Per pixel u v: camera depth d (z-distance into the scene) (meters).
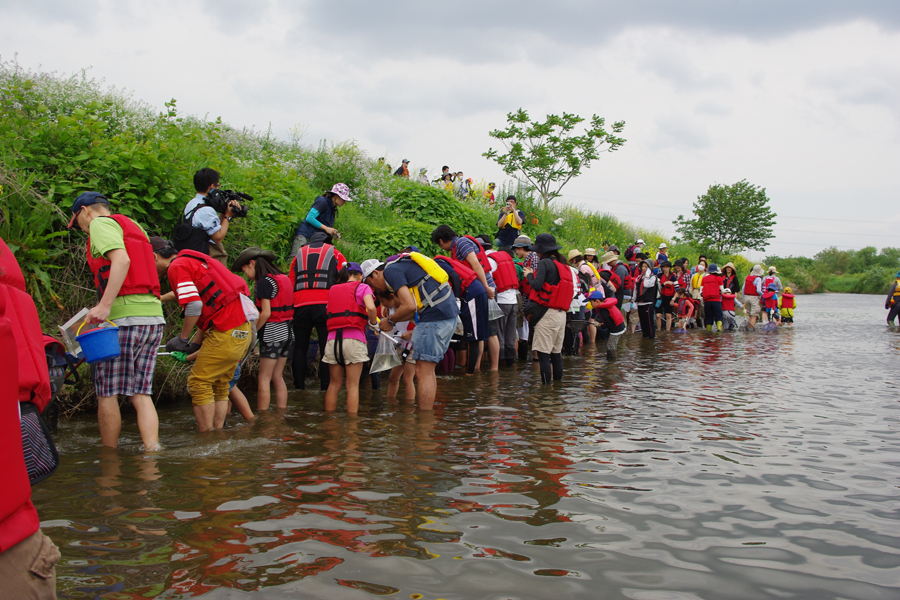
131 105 9.43
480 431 4.45
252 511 2.77
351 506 2.86
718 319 15.32
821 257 113.25
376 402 5.77
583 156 22.75
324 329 6.36
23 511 1.50
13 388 1.48
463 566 2.23
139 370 3.94
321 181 12.07
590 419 4.88
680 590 2.06
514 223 11.23
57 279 5.36
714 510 2.84
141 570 2.16
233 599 1.96
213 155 8.03
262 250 5.51
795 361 8.94
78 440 4.14
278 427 4.61
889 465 3.59
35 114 6.48
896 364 8.53
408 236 10.73
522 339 9.38
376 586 2.07
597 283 11.01
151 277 4.03
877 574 2.20
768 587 2.09
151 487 3.10
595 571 2.20
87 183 5.89
